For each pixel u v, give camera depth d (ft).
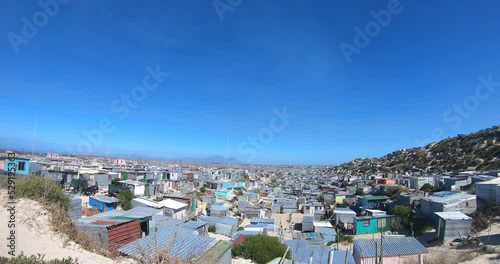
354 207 153.79
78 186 132.46
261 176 421.18
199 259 29.22
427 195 128.47
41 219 35.29
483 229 78.64
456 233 80.79
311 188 271.28
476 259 51.31
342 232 116.47
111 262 30.01
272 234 104.88
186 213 111.55
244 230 99.86
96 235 41.83
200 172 301.84
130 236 51.37
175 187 204.85
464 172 169.58
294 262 56.70
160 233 37.09
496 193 92.17
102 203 97.45
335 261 57.00
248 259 59.72
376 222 112.68
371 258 57.26
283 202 191.31
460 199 100.48
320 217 147.43
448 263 50.96
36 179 41.55
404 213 113.60
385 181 211.61
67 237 34.68
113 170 222.28
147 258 24.12
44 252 29.76
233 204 184.65
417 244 61.82
